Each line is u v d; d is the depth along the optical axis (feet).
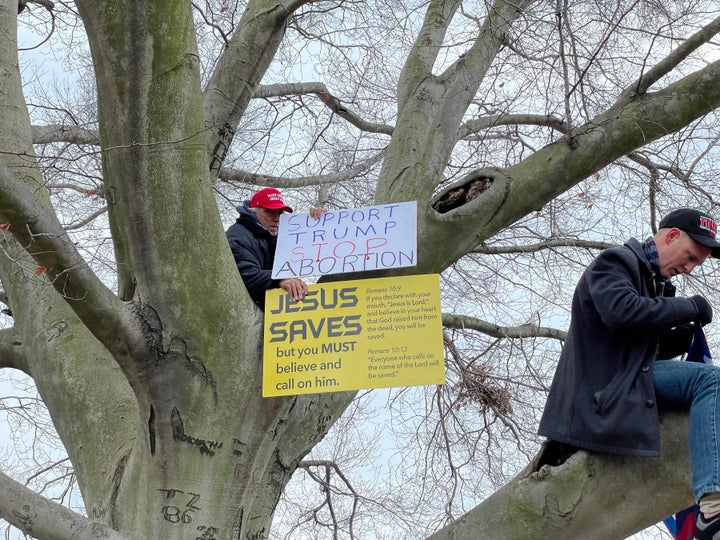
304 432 14.67
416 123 18.02
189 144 13.70
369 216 14.01
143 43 13.32
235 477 13.51
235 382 13.50
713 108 14.43
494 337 23.40
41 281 15.40
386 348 12.98
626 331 11.30
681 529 12.33
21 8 21.38
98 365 15.42
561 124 20.80
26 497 11.28
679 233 11.67
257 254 14.71
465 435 23.57
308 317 13.41
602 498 11.40
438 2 21.02
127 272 13.51
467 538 11.87
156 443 13.37
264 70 18.21
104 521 13.60
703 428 10.57
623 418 10.89
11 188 11.23
